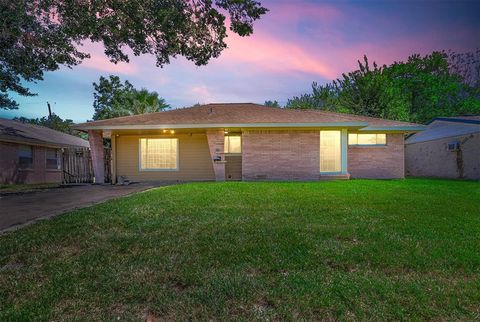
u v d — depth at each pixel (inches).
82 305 101.4
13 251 158.9
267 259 139.5
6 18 308.0
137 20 319.3
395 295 104.9
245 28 350.9
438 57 1365.7
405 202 293.6
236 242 165.0
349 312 95.7
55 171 887.1
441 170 783.7
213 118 571.2
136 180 617.6
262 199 313.4
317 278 119.1
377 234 178.2
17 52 389.7
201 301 103.0
